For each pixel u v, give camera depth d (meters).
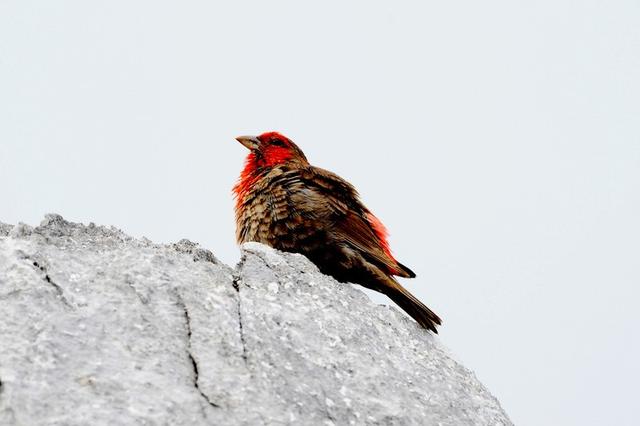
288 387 8.00
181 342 7.98
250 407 7.51
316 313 9.39
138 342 7.77
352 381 8.59
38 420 6.52
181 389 7.40
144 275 8.59
